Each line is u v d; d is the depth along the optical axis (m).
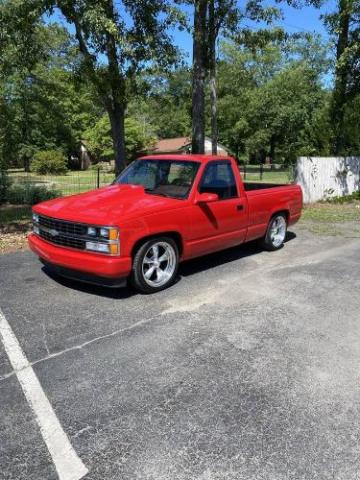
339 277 6.10
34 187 14.54
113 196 5.52
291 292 5.45
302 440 2.75
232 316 4.67
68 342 4.00
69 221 4.91
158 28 10.87
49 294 5.20
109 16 9.45
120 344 3.98
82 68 10.47
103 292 5.30
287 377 3.47
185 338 4.12
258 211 6.90
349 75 15.53
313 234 9.17
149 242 5.09
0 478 2.41
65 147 45.28
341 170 14.93
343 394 3.25
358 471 2.50
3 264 6.41
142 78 13.10
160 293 5.32
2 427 2.83
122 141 11.30
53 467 2.50
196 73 11.85
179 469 2.49
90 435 2.77
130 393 3.22
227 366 3.62
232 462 2.55
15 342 3.98
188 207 5.52
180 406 3.07
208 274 6.15
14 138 36.25
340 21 14.95
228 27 12.22
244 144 45.84
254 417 2.96
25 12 9.73
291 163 14.40
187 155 6.35
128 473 2.46
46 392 3.21
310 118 40.12
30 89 35.75
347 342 4.11
